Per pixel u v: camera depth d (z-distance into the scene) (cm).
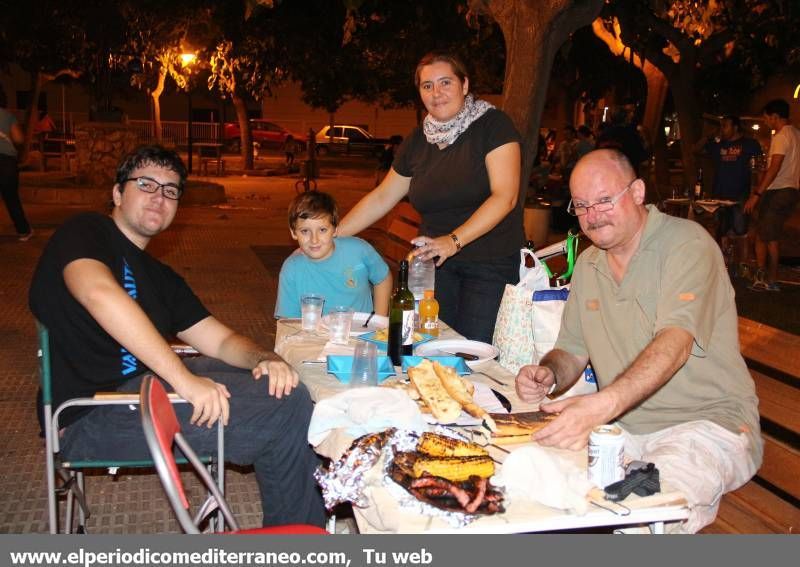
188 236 1299
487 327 468
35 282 316
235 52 1997
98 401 297
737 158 1005
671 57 1482
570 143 1702
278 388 325
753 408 313
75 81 2897
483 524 203
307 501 333
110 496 422
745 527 309
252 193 2008
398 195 509
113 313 301
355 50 2011
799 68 2188
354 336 386
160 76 2170
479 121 448
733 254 1051
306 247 439
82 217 331
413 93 2562
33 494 415
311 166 2319
